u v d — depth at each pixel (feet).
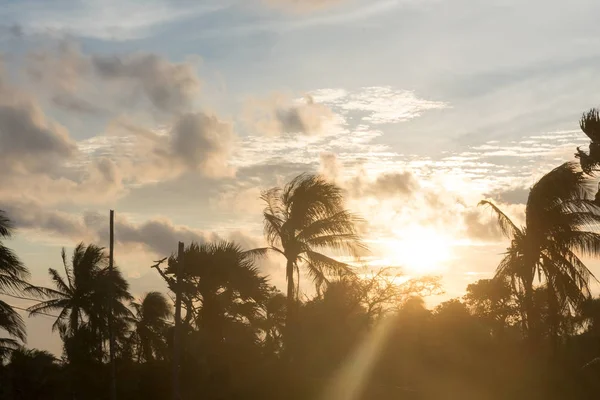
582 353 144.97
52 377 152.46
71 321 168.25
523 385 132.57
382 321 155.02
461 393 136.67
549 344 144.46
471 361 147.95
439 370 145.79
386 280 154.10
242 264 136.26
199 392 129.80
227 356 133.39
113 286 161.07
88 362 156.76
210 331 135.13
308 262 132.16
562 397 127.75
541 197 128.67
